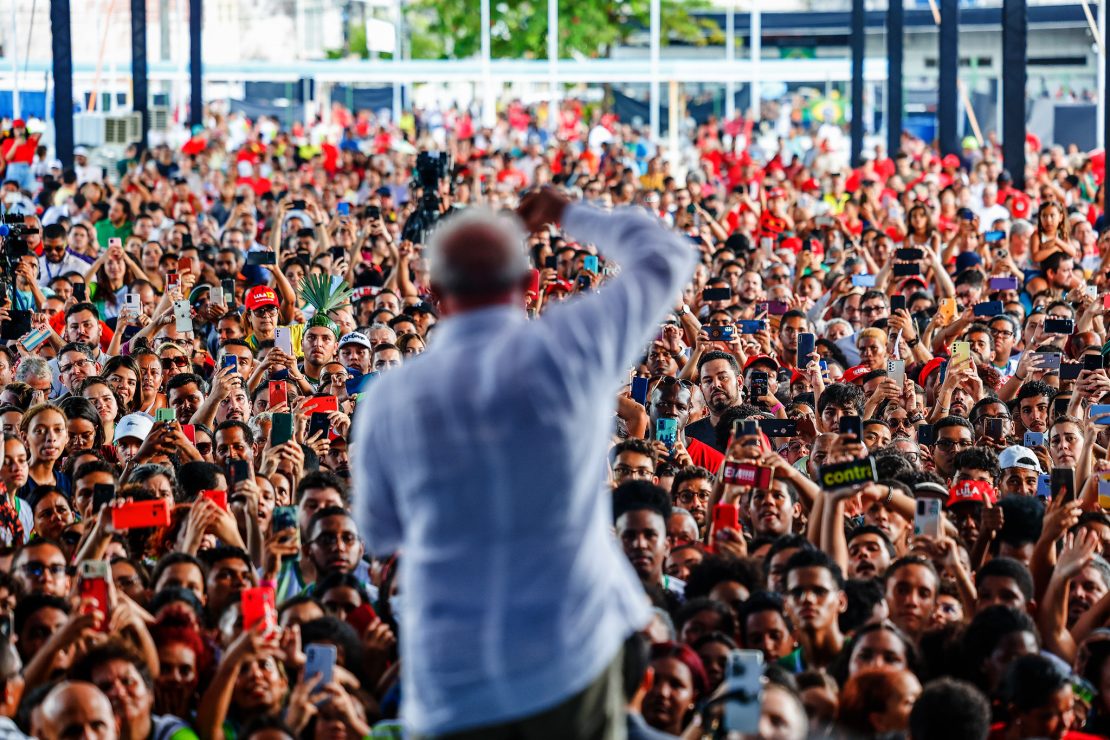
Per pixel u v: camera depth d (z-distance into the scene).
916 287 15.18
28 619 6.21
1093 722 5.94
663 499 7.13
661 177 29.16
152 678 5.89
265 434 9.61
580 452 3.38
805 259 17.48
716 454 9.72
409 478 3.40
